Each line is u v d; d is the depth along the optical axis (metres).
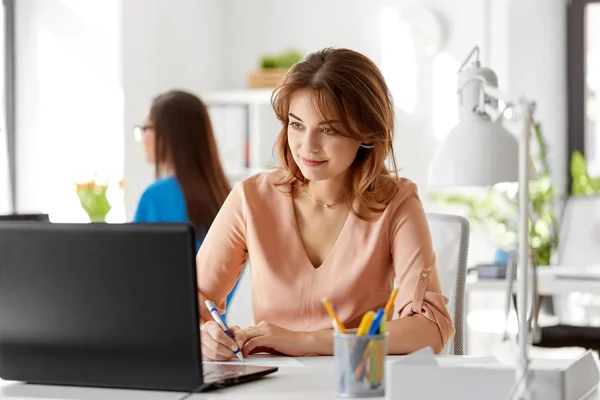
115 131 5.17
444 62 6.07
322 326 2.24
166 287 1.62
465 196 5.97
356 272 2.25
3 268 1.72
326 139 2.13
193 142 3.47
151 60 5.49
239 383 1.75
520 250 1.52
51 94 5.18
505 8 6.02
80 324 1.68
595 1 6.45
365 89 2.15
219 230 2.37
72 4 5.18
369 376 1.62
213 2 6.28
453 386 1.52
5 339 1.74
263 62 6.04
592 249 4.99
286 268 2.28
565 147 6.52
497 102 2.52
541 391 1.49
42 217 3.23
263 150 5.84
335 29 6.26
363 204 2.27
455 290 2.59
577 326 4.40
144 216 3.45
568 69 6.50
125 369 1.67
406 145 6.11
